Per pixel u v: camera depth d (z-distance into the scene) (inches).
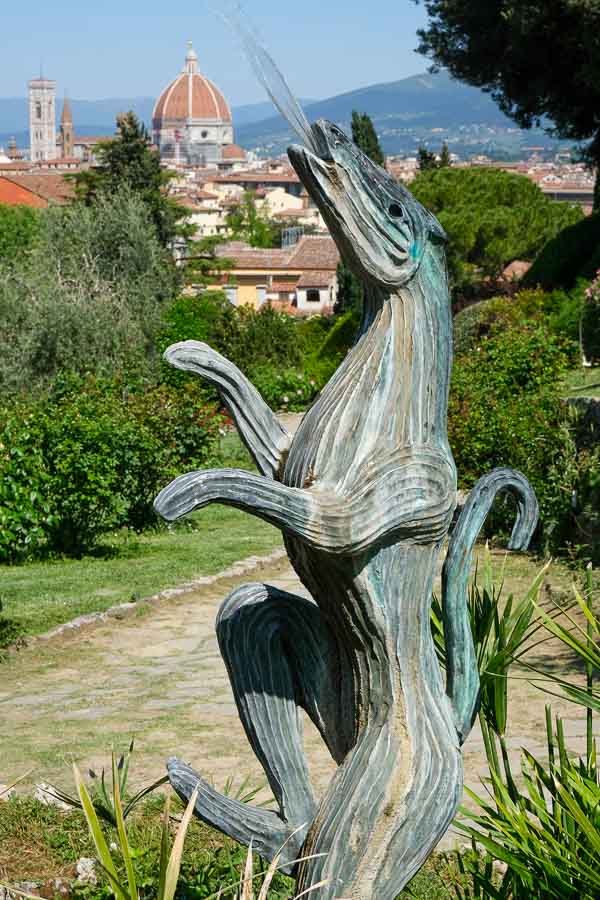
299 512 114.3
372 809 118.9
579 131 1234.6
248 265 3289.9
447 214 1804.9
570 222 2000.5
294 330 1395.2
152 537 641.6
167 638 429.4
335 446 119.3
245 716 128.2
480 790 256.8
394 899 120.8
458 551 129.5
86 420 598.9
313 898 119.4
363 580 119.4
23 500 538.3
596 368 806.5
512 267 1900.8
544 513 519.8
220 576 522.3
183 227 1968.5
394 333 122.4
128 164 1887.3
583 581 442.9
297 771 127.9
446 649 129.6
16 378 1015.0
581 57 1103.0
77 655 406.3
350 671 125.3
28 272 1175.6
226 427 884.6
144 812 252.1
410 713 122.1
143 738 315.3
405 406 120.6
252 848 124.9
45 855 231.3
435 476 119.6
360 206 120.5
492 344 689.0
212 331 1322.6
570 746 282.4
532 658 361.1
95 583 507.8
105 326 1056.8
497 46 1178.0
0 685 372.5
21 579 520.7
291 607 127.8
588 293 831.1
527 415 573.3
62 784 277.6
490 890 134.1
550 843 123.3
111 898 198.4
